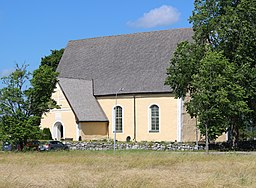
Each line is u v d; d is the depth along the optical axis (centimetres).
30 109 4691
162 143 5138
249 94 4644
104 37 7019
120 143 5316
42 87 4694
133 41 6656
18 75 4600
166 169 2644
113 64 6581
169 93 5709
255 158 3306
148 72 6122
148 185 1920
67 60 7144
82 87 6306
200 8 4931
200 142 5359
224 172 2450
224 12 4903
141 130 5903
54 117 6041
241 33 4706
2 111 4512
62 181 2094
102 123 6116
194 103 4209
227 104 4184
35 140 4800
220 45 4803
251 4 4738
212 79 4169
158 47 6344
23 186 1959
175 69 4962
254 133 6956
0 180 2088
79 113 5891
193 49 4884
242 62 4731
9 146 4753
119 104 6100
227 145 5159
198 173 2420
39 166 2883
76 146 5369
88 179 2155
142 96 5922
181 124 5612
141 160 3131
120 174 2325
